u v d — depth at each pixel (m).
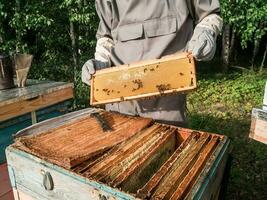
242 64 10.57
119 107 2.02
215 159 1.31
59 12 6.82
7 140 2.25
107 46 2.02
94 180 1.15
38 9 6.32
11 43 6.55
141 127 1.64
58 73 7.49
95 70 1.73
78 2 6.34
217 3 1.76
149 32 1.82
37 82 2.89
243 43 8.10
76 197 1.23
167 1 1.78
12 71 2.66
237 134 4.66
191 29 1.88
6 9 6.39
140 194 1.06
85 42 7.29
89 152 1.34
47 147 1.41
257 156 3.88
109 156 1.35
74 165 1.26
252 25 7.62
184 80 1.48
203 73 9.26
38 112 2.50
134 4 1.82
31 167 1.37
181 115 1.95
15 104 2.26
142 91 1.57
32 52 7.33
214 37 1.61
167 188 1.11
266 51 9.18
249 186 3.22
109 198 1.11
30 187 1.43
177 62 1.49
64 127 1.64
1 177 2.06
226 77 8.48
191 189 1.10
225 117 5.53
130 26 1.87
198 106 6.24
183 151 1.38
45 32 7.20
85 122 1.71
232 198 3.02
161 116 1.92
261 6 7.48
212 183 1.23
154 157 1.39
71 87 2.81
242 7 7.49
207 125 5.03
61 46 7.69
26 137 1.52
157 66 1.54
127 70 1.61
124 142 1.47
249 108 5.96
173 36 1.79
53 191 1.32
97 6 2.04
